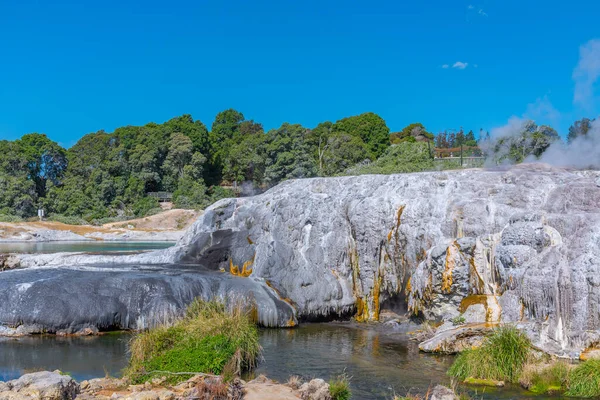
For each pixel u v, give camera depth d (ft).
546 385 45.62
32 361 54.44
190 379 44.57
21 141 308.81
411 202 75.66
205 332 52.26
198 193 263.29
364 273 78.28
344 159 230.48
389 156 154.61
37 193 279.28
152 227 223.92
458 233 69.92
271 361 55.01
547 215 63.57
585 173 72.54
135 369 47.83
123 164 287.48
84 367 52.49
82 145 309.01
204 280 74.08
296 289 76.74
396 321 74.08
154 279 71.97
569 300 55.47
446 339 57.82
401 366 53.26
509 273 61.36
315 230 83.66
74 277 72.33
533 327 55.52
